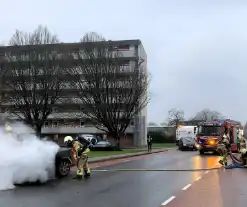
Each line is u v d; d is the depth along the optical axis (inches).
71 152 621.6
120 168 775.7
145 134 2933.1
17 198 407.5
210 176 614.2
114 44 1959.9
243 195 424.5
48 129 2684.5
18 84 1811.0
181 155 1307.8
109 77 1818.4
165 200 392.5
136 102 1868.8
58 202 383.6
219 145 812.6
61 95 1884.8
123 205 366.0
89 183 529.0
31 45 1812.3
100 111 1843.0
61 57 1822.1
